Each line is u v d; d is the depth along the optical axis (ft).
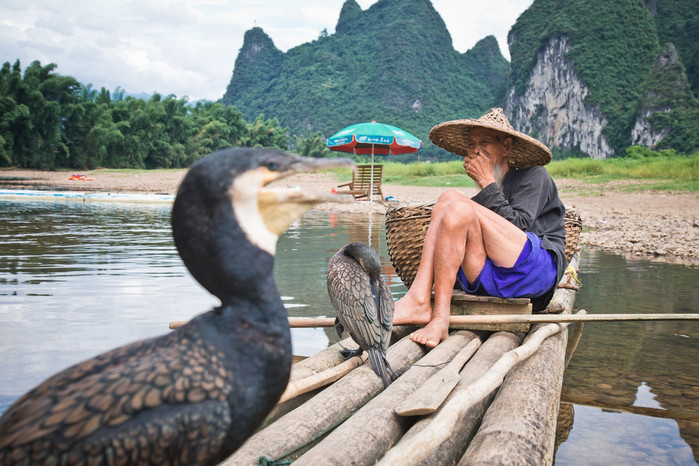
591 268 25.09
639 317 11.61
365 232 35.68
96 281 19.04
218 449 4.07
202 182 4.29
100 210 47.47
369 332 9.24
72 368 4.28
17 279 19.26
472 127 13.05
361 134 65.00
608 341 14.47
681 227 38.29
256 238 4.36
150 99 179.32
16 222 37.01
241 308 4.34
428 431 5.94
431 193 72.43
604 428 9.50
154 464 3.80
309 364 10.04
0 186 78.64
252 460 6.56
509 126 12.85
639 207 52.01
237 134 219.00
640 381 11.66
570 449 8.71
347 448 6.65
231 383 4.10
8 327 13.52
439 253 11.51
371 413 7.63
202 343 4.21
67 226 35.35
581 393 11.06
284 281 20.06
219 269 4.30
